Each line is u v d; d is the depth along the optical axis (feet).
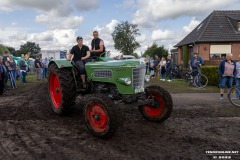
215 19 84.12
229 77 28.14
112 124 14.87
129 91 16.85
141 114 21.25
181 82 49.42
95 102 15.61
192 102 26.96
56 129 17.47
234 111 22.94
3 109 23.45
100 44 21.70
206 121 19.56
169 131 17.06
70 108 20.42
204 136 16.12
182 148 14.14
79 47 20.95
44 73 62.23
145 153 13.47
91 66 18.44
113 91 17.37
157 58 61.31
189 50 89.35
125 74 16.69
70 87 19.77
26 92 34.94
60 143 14.90
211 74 43.04
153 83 47.19
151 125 18.43
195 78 40.98
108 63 17.57
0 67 32.07
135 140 15.37
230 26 81.97
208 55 79.25
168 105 18.30
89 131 16.92
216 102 27.04
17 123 18.88
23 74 47.14
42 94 32.55
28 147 14.32
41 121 19.44
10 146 14.46
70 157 13.01
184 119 20.11
